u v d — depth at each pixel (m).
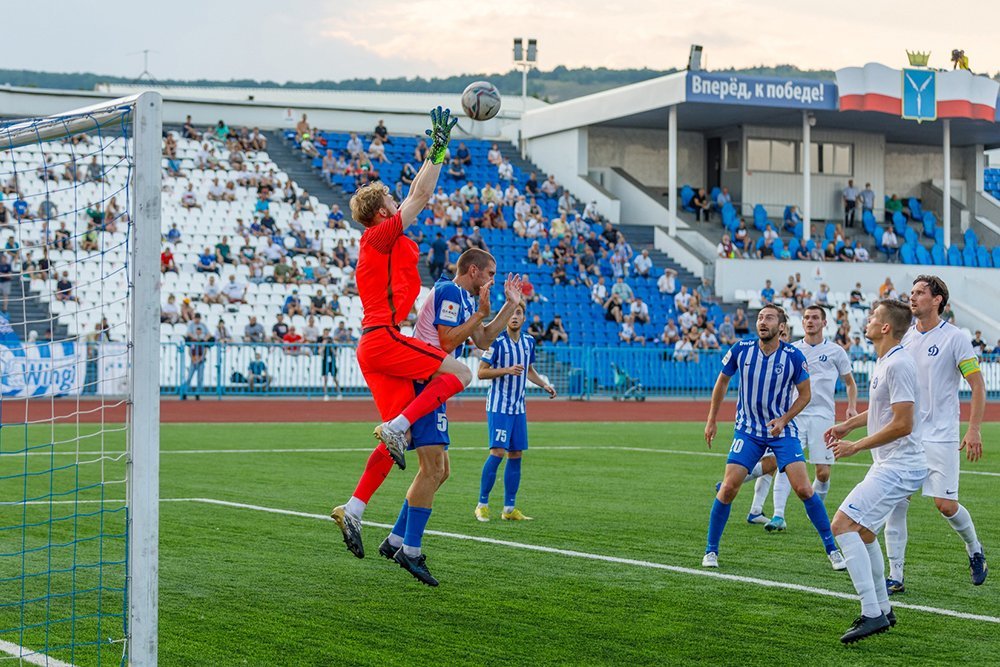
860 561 6.08
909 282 35.16
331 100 58.94
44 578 7.47
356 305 29.00
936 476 7.66
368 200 6.75
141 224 5.07
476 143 38.62
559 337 28.78
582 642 5.98
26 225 26.39
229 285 28.16
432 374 6.72
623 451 16.64
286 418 21.77
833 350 10.23
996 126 37.38
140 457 5.07
